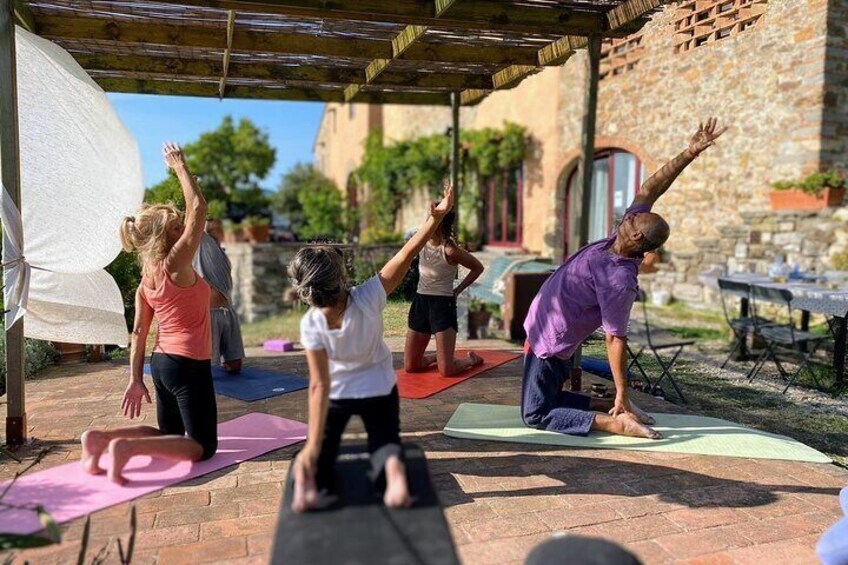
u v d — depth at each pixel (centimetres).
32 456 334
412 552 150
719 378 565
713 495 289
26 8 402
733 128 862
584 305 355
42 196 366
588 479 306
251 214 1967
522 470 317
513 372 528
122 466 290
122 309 441
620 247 351
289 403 440
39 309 397
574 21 423
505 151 1270
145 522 259
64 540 243
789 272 662
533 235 1267
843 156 782
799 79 745
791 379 523
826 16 645
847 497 235
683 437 364
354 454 208
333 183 2244
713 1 509
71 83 366
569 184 1194
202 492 289
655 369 594
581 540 157
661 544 245
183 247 288
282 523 166
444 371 508
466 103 693
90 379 515
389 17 379
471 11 393
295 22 446
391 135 1938
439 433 374
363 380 206
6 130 337
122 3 403
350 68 595
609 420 366
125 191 391
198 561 230
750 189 862
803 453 342
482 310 754
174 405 318
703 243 929
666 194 997
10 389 348
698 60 809
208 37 462
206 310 307
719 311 907
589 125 449
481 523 260
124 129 385
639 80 934
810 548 243
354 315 208
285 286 1455
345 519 167
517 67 577
